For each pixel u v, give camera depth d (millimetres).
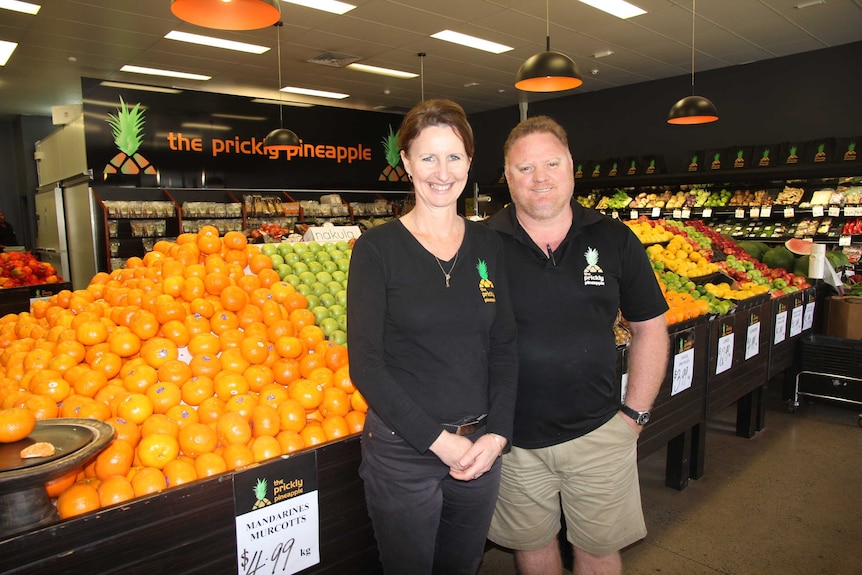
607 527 1746
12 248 7699
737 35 6633
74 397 1582
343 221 10086
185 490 1345
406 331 1299
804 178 6953
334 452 1618
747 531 2680
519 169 1616
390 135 11773
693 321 2965
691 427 3127
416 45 7031
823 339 4215
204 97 9406
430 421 1235
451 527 1435
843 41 6879
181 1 2943
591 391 1685
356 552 1695
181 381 1689
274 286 2277
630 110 9320
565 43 6957
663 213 8242
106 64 7617
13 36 6340
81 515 1208
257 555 1480
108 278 2477
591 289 1647
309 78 8742
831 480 3197
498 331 1437
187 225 8445
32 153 11438
